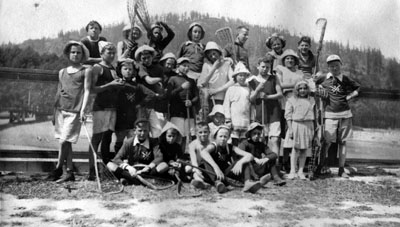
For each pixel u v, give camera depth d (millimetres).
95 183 5520
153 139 5754
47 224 4438
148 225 4484
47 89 5891
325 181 6266
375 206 5512
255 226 4645
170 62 6082
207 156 5719
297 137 6410
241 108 6242
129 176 5504
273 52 6473
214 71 6277
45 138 5852
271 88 6371
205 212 4914
